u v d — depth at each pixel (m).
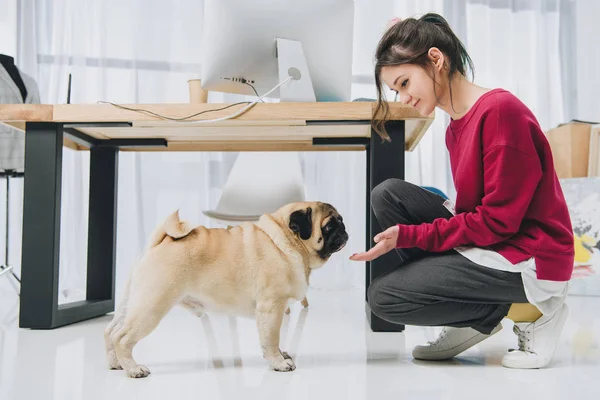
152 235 1.44
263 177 2.90
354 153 3.76
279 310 1.44
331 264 3.74
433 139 3.83
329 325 2.24
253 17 2.09
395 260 1.98
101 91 3.62
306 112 1.94
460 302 1.44
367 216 2.62
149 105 1.98
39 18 3.59
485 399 1.18
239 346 1.79
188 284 1.39
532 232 1.41
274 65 2.16
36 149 2.07
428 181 3.84
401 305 1.48
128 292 1.43
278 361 1.45
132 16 3.68
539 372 1.44
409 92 1.47
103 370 1.45
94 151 2.58
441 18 1.54
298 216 1.47
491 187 1.37
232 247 1.44
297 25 2.14
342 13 2.25
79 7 3.62
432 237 1.42
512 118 1.36
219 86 2.14
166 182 3.71
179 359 1.60
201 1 3.72
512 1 3.94
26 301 2.08
